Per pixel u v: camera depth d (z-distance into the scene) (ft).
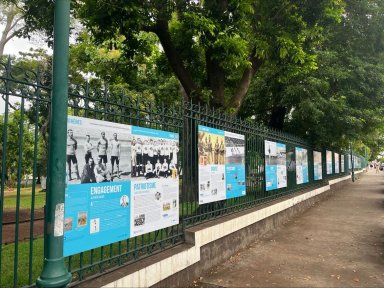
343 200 51.96
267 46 29.55
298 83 47.14
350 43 52.11
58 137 8.57
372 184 89.45
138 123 14.78
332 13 32.27
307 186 47.11
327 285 16.44
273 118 55.26
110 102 13.28
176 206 17.01
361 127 50.80
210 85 31.60
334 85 51.31
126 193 13.78
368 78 50.03
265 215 27.27
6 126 9.77
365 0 47.98
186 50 34.65
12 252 20.33
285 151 36.29
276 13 31.07
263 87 51.16
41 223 30.78
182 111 17.98
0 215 9.69
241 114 57.47
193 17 24.17
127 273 12.62
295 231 28.71
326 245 24.02
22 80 10.21
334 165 71.15
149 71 53.62
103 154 12.74
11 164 30.58
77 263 16.31
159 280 14.17
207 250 18.52
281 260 20.45
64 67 8.73
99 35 25.76
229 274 17.97
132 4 22.49
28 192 59.82
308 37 34.35
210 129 20.66
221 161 21.97
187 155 18.48
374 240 25.50
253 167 27.78
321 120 49.42
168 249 16.20
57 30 8.68
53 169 8.47
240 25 27.04
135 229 14.16
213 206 21.27
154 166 15.52
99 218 12.44
